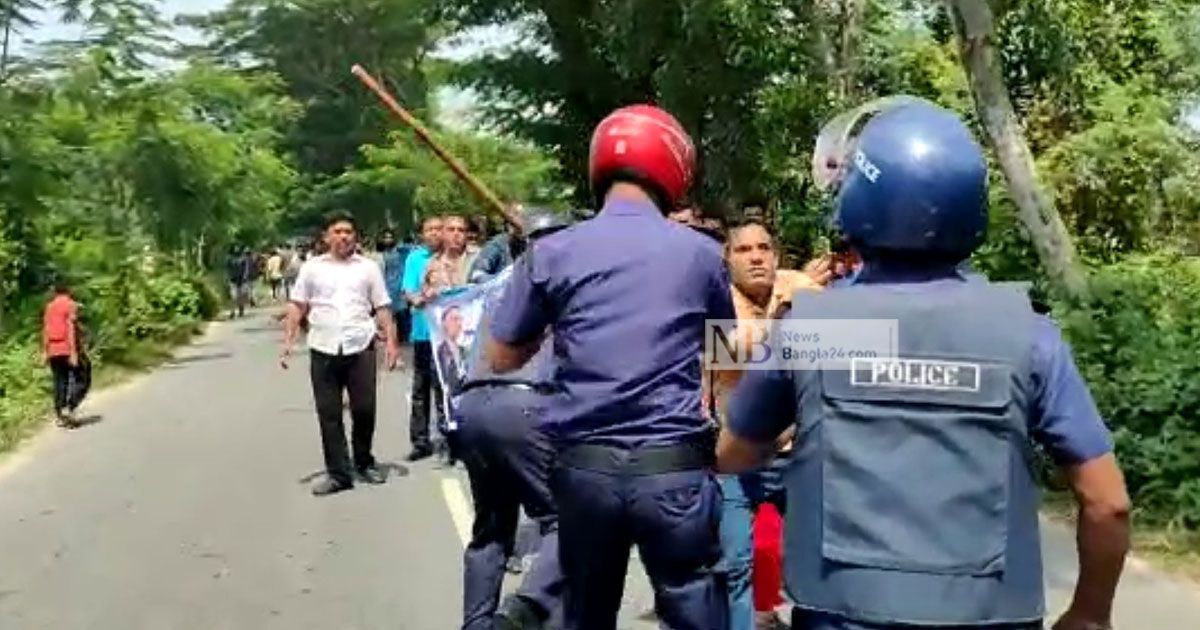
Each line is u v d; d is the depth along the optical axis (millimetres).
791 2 17469
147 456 13477
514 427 5723
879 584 2879
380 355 18203
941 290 2979
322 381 11000
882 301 2971
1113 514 2881
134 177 30109
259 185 45281
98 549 9250
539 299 4414
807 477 3000
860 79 16797
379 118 66000
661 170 4453
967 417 2887
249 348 29156
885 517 2893
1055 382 2908
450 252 11977
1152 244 14625
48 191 23750
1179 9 16281
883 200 2988
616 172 4473
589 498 4242
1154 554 8078
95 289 24047
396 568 8516
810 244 14680
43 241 23516
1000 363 2896
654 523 4211
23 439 14945
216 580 8328
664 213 4504
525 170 41719
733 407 3188
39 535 9750
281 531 9648
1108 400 8914
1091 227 14516
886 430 2916
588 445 4242
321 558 8812
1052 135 15273
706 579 4355
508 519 6070
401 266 17000
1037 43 14969
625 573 4422
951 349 2910
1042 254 10461
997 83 10539
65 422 16125
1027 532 2918
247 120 44281
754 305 5758
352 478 11289
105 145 28344
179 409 17641
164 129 30766
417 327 12273
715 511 4305
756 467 3305
